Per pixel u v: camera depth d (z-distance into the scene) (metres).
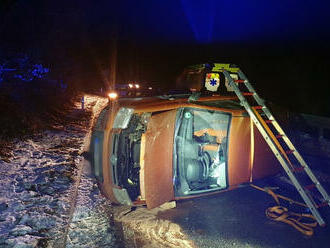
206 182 4.58
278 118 5.80
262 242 3.44
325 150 7.08
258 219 4.00
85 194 4.70
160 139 3.81
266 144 4.96
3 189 4.70
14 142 7.84
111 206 4.31
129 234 3.55
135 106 3.97
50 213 3.98
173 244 3.35
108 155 3.95
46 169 5.88
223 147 4.69
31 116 11.00
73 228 3.63
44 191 4.75
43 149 7.56
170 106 4.08
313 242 3.46
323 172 5.94
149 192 3.72
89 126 11.96
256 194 4.81
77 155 7.19
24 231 3.49
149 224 3.81
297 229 3.73
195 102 4.35
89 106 18.75
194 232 3.64
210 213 4.14
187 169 4.38
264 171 4.99
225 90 5.41
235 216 4.07
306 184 5.30
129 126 4.16
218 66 5.41
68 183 5.16
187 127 4.46
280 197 4.54
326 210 4.32
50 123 11.20
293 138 6.63
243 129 4.54
